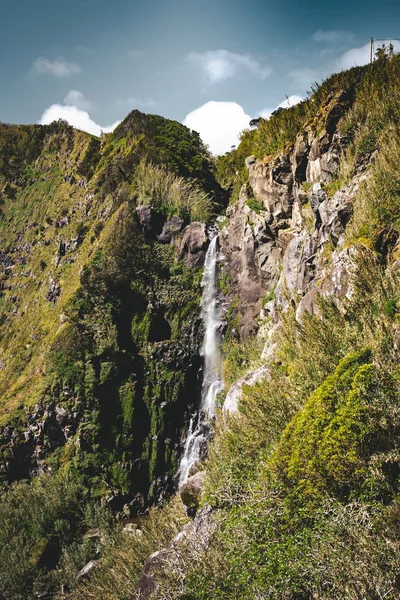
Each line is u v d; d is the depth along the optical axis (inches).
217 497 366.6
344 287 450.6
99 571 653.9
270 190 956.6
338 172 695.7
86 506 938.1
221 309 1108.5
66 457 1025.5
